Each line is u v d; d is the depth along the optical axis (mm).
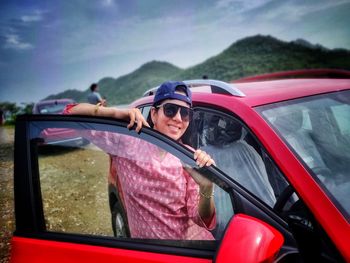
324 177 1159
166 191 1267
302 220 991
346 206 1014
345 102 1672
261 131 1315
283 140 1249
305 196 1045
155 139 1123
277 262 872
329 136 1443
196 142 1746
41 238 1068
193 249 963
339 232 923
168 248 991
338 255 888
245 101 1528
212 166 1047
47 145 1089
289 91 1686
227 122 1592
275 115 1427
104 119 1148
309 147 1307
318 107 1568
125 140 1243
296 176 1107
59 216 1603
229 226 805
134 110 1169
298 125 1394
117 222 1646
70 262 1027
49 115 1115
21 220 1075
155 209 1274
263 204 964
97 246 1045
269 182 1439
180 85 1402
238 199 967
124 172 1345
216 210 1241
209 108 1659
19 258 1058
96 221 1814
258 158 1515
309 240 939
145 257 975
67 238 1089
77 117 1129
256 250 734
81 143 1148
